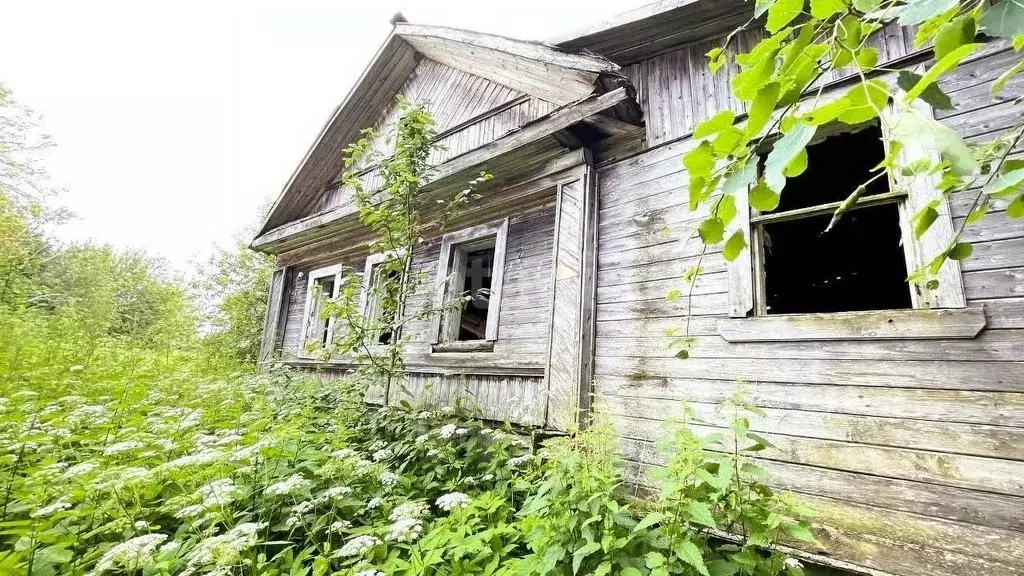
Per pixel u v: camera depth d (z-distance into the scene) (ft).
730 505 6.30
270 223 23.56
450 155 17.53
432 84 19.53
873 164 12.44
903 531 6.53
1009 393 6.24
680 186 10.29
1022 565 5.75
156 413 12.03
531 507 6.81
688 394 9.04
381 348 17.31
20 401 11.42
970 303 6.72
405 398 15.39
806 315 7.93
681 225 10.02
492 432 11.55
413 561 6.34
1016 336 6.33
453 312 15.87
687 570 5.98
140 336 39.17
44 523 5.75
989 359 6.44
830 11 2.24
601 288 11.16
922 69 7.96
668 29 10.76
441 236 17.11
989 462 6.19
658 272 10.15
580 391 10.36
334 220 18.89
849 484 7.05
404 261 14.34
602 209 11.76
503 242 14.78
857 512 6.90
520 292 13.76
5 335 16.72
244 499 8.06
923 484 6.54
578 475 6.86
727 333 8.69
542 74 13.44
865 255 16.20
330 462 8.53
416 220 14.83
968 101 7.43
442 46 17.43
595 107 10.61
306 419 12.48
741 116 9.78
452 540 6.69
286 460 9.53
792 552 6.84
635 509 8.33
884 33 8.52
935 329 6.82
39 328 20.54
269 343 23.57
